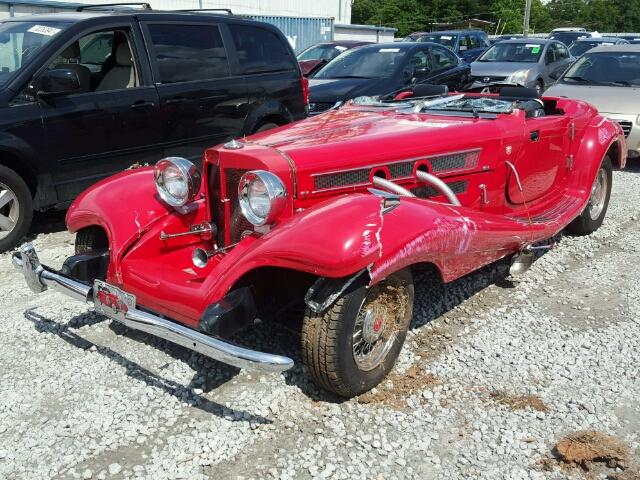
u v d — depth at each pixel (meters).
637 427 3.12
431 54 10.65
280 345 3.82
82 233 4.10
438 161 4.13
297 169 3.49
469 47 20.23
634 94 9.09
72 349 3.84
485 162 4.40
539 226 4.28
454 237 3.33
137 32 6.30
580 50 20.69
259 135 4.11
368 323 3.23
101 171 6.10
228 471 2.82
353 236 2.94
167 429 3.11
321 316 3.02
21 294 4.69
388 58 10.12
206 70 6.80
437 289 4.66
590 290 4.76
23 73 5.62
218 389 3.42
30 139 5.57
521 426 3.12
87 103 5.88
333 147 3.69
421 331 4.04
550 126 5.00
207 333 3.02
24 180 5.72
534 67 13.74
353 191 3.74
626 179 8.55
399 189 3.67
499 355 3.77
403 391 3.39
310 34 23.03
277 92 7.50
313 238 2.96
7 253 5.61
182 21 6.66
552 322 4.21
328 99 9.15
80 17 6.20
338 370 3.09
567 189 5.52
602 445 2.94
